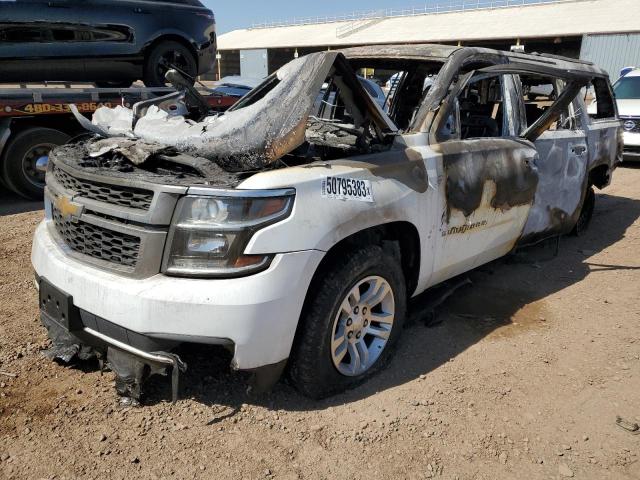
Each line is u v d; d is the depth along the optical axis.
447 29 39.75
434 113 3.36
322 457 2.47
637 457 2.56
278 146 2.53
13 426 2.57
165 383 2.94
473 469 2.46
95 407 2.73
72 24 6.47
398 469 2.43
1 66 6.20
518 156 3.90
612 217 6.89
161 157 2.64
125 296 2.36
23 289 4.07
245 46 48.53
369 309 2.97
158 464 2.38
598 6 37.00
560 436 2.69
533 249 5.50
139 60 7.09
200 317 2.31
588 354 3.46
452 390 3.02
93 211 2.61
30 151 6.75
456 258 3.54
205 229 2.34
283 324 2.45
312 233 2.48
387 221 2.85
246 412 2.74
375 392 2.97
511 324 3.83
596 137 5.31
